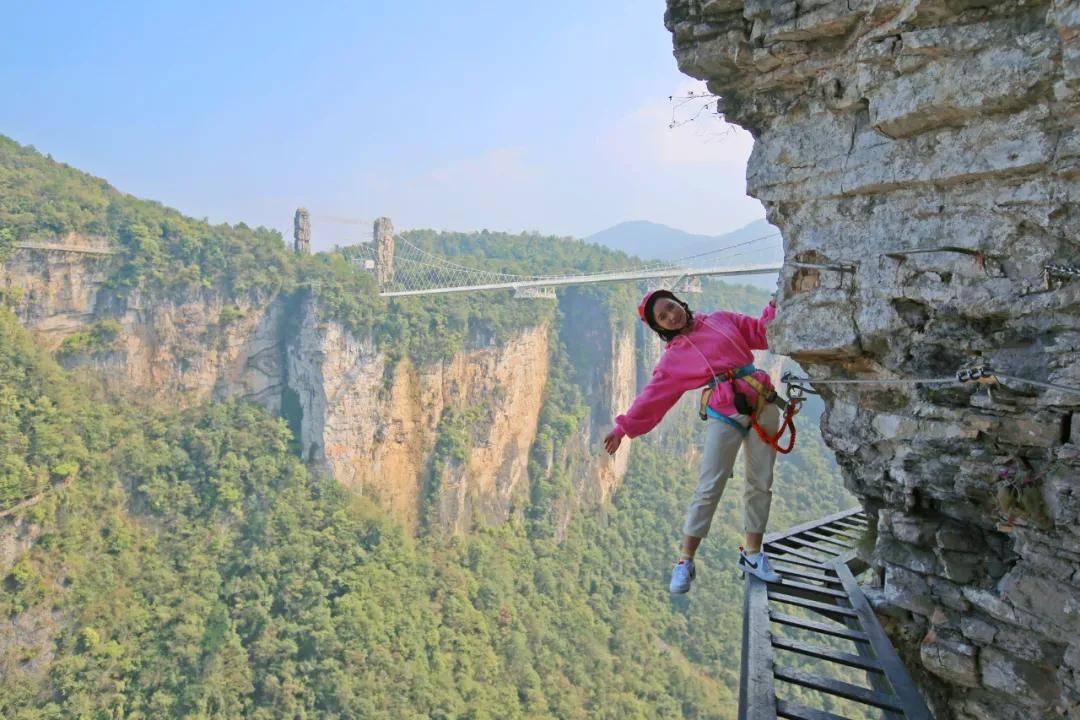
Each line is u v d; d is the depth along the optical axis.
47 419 48.19
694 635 65.94
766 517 5.21
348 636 48.22
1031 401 4.05
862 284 4.84
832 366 5.31
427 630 52.56
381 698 45.09
